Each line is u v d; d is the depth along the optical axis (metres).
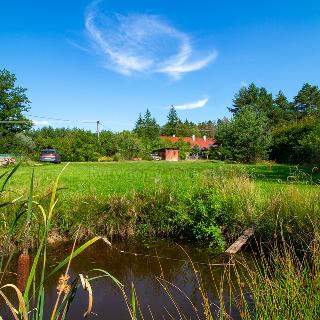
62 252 7.14
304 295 3.10
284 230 6.71
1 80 47.56
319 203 7.07
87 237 8.06
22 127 48.34
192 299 4.95
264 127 44.94
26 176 16.95
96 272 6.12
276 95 94.38
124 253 7.23
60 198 8.34
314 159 24.89
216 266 6.38
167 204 8.71
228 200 8.43
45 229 1.74
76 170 25.16
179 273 6.09
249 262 6.41
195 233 8.11
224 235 8.03
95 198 8.81
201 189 9.14
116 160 52.94
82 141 50.38
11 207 6.88
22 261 1.76
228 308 4.52
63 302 1.77
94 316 4.45
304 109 91.75
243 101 87.31
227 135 45.00
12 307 1.66
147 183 13.26
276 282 3.46
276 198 7.83
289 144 40.25
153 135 102.12
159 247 7.67
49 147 48.38
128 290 5.33
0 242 6.00
